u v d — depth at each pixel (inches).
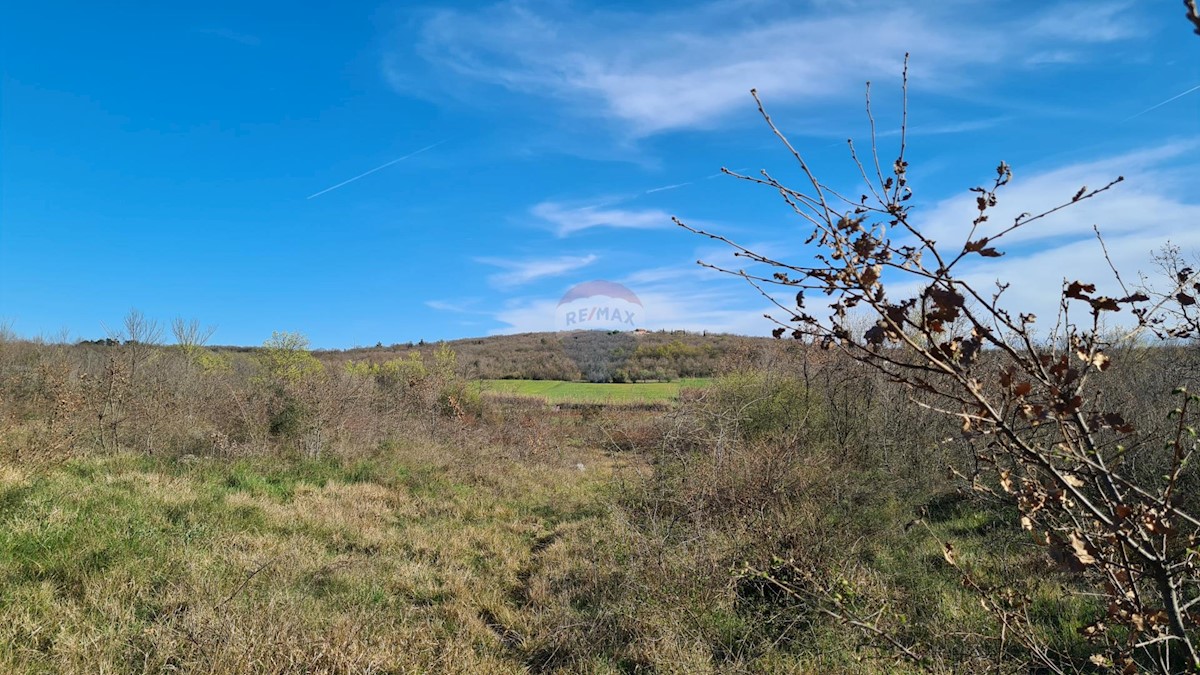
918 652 139.9
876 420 380.8
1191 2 44.4
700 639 183.9
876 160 66.3
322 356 1860.2
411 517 355.6
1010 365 75.7
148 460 400.8
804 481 287.7
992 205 67.2
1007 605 126.6
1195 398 71.3
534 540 323.0
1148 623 75.5
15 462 301.7
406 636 190.4
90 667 156.6
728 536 243.0
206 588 206.5
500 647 197.8
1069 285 65.9
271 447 478.6
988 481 226.2
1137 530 73.0
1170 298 76.9
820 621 178.4
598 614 205.3
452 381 853.2
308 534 297.4
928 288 61.2
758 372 478.3
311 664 157.2
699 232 69.1
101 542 229.9
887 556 231.5
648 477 335.6
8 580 197.6
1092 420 69.0
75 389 494.9
